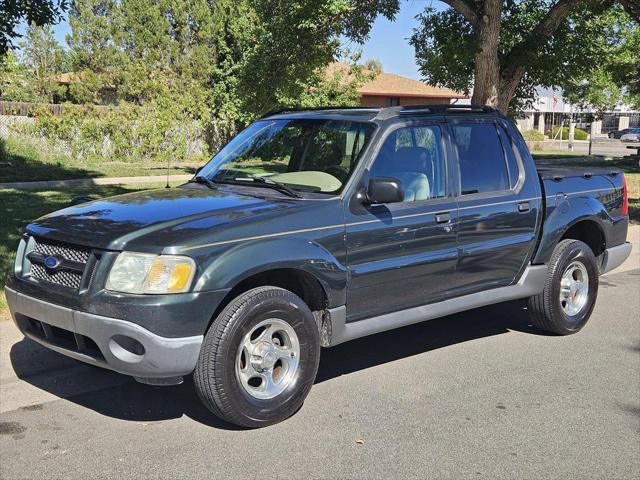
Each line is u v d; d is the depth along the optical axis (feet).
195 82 86.07
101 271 13.14
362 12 42.42
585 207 21.22
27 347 18.02
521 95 46.39
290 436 14.23
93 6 118.62
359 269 15.70
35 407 15.29
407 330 21.83
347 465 13.09
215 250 13.48
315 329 14.94
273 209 14.74
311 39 43.19
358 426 14.78
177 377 13.53
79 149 75.97
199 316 13.19
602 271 22.76
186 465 12.94
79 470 12.70
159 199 15.83
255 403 14.15
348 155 16.46
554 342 20.89
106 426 14.49
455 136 18.15
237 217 14.25
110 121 76.54
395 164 16.66
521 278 19.99
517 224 19.16
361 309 16.11
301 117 18.29
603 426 15.14
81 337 13.60
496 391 16.93
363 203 15.76
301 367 14.82
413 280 16.88
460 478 12.73
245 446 13.74
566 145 154.30
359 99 93.30
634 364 19.08
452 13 42.06
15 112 77.15
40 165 66.49
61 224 14.51
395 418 15.23
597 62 44.65
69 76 109.50
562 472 13.07
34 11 32.35
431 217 16.98
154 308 12.84
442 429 14.75
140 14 107.45
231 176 17.71
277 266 14.14
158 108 80.59
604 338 21.39
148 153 79.97
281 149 17.80
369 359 19.06
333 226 15.19
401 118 17.03
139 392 16.24
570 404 16.26
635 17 44.55
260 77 45.93
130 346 13.09
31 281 14.34
